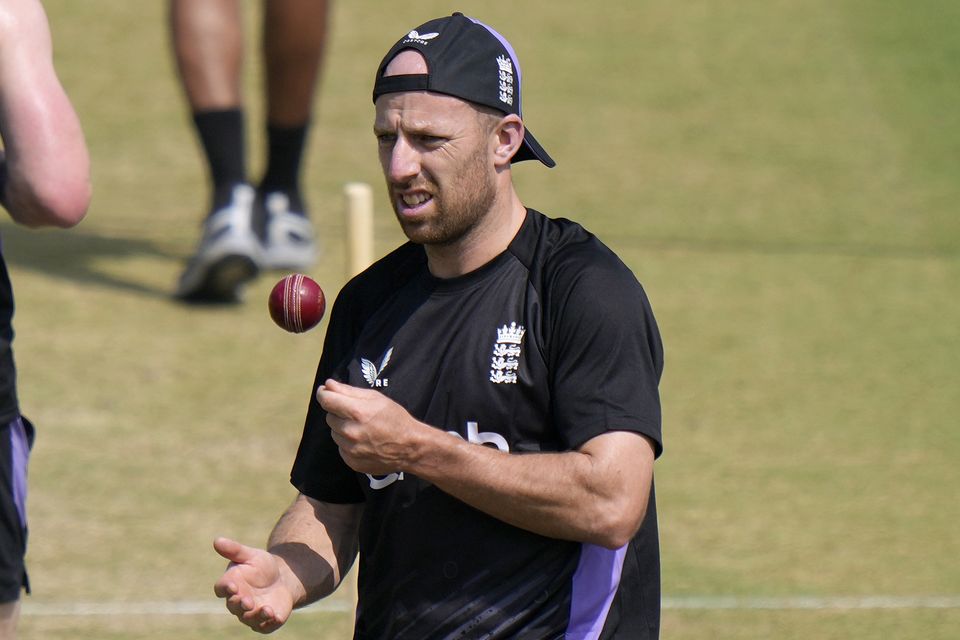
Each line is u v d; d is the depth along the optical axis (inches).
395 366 462.0
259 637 810.2
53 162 515.5
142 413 1172.5
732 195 1859.0
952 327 1449.3
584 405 432.5
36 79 517.3
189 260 1594.5
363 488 472.7
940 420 1212.5
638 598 462.3
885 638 818.8
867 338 1408.7
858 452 1135.0
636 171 1925.4
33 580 879.7
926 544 964.6
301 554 486.0
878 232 1755.7
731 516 1002.1
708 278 1565.0
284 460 1092.5
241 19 1460.4
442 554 455.8
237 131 1450.5
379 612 472.4
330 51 2293.3
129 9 2453.2
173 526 967.6
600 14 2513.5
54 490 1017.5
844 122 2128.4
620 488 425.7
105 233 1684.3
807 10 2571.4
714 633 819.4
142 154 1957.4
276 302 469.4
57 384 1222.9
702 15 2532.0
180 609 847.7
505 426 447.8
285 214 1555.1
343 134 2023.9
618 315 437.1
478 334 451.2
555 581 452.4
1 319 528.1
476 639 453.4
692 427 1177.4
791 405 1233.4
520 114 453.1
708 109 2154.3
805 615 847.7
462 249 454.3
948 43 2431.1
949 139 2081.7
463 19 451.5
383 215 1753.2
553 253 454.3
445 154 434.9
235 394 1225.4
